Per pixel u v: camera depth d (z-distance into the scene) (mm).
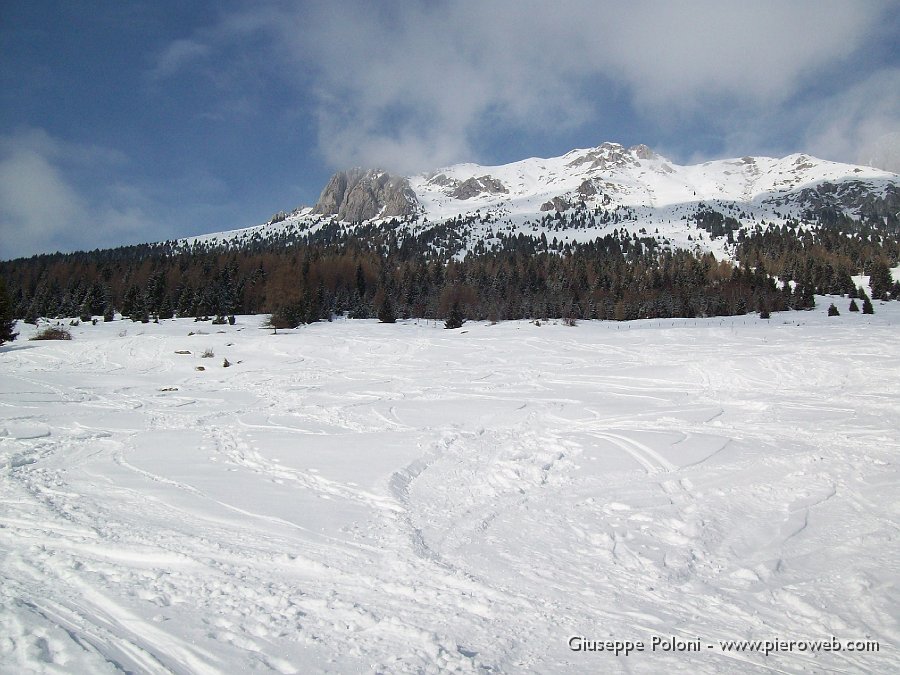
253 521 6332
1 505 6766
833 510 6566
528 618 4375
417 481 7984
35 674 3352
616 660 3850
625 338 28906
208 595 4547
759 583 5047
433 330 40125
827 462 8172
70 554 5316
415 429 11578
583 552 5645
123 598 4438
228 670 3527
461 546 5758
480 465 8766
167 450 9906
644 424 11328
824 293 76438
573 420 12055
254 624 4117
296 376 22484
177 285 75562
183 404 15789
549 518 6531
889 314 47500
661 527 6223
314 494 7344
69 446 10242
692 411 12305
